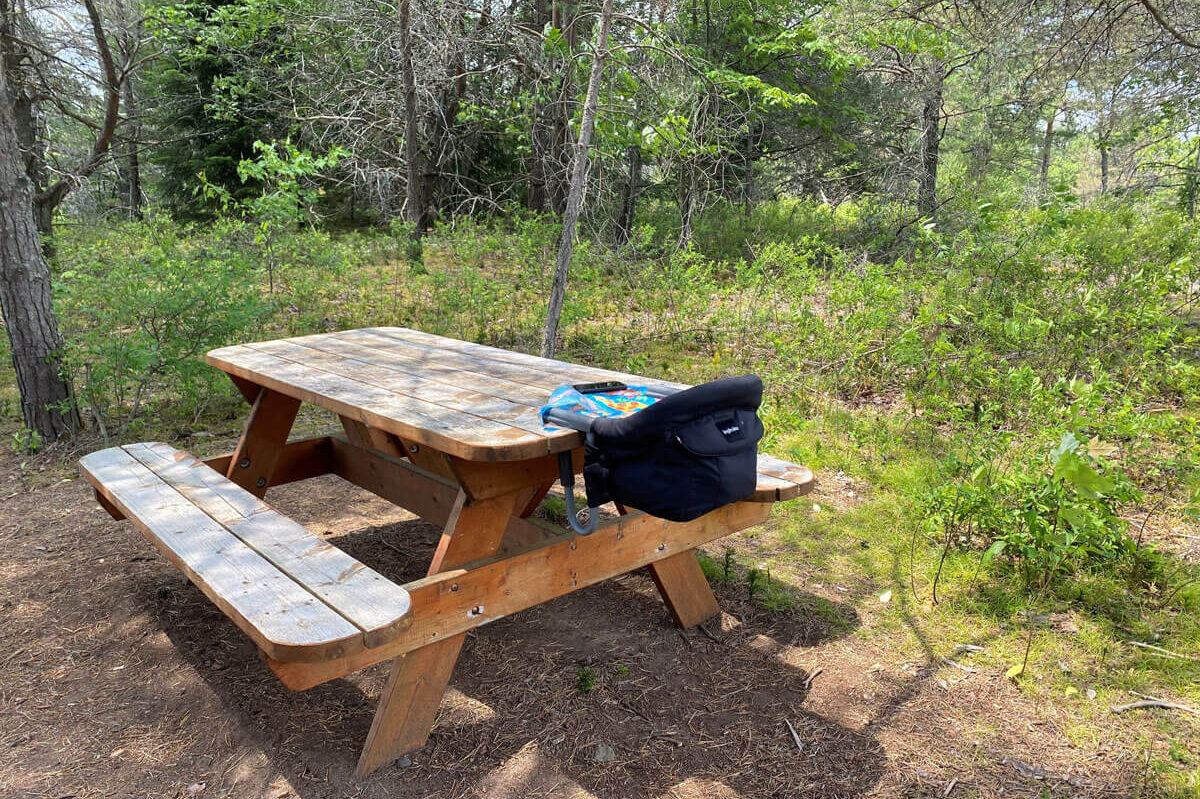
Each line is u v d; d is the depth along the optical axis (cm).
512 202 1396
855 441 502
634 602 335
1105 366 582
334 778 232
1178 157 1199
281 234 1022
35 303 527
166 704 268
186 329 594
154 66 1709
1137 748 242
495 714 261
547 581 265
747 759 240
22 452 529
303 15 1382
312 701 270
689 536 307
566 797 225
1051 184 720
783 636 307
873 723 256
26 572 364
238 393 629
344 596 216
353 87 1414
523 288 994
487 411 268
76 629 316
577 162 645
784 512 418
